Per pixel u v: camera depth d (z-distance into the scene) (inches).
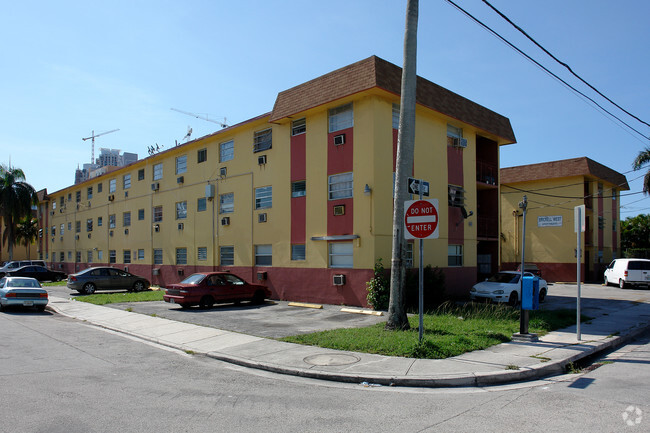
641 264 1041.5
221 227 924.6
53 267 1747.0
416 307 625.0
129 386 283.4
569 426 210.7
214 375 317.7
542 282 756.6
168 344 431.8
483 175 941.8
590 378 302.2
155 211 1152.8
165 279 1096.8
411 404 248.8
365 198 661.3
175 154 1083.3
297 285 752.3
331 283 698.2
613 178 1400.1
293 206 768.9
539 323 486.6
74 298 847.1
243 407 243.0
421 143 748.6
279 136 803.4
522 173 1357.0
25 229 2166.6
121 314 626.2
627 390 271.6
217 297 684.7
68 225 1640.0
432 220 349.1
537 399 255.1
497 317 528.4
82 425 211.3
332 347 383.6
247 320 553.3
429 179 758.5
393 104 706.2
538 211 1339.8
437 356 341.4
